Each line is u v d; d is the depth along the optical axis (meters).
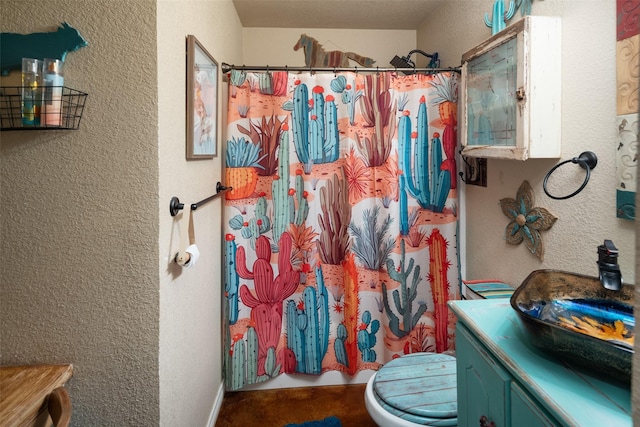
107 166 1.03
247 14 2.36
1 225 1.01
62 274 1.04
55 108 0.93
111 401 1.06
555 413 0.62
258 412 1.86
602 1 1.05
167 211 1.11
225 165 1.89
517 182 1.52
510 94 1.27
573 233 1.20
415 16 2.41
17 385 0.94
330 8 2.28
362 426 1.75
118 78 1.01
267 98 1.87
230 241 1.87
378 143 1.91
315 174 1.92
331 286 1.99
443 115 1.91
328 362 2.04
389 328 1.97
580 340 0.69
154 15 1.01
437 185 1.93
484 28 1.75
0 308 1.03
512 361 0.77
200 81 1.42
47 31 1.00
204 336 1.59
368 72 1.99
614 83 1.02
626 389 0.66
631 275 0.98
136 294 1.05
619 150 1.00
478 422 0.91
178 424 1.24
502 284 1.56
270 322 1.96
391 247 1.93
